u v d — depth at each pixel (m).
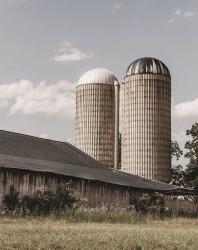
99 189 52.59
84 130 79.62
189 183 79.25
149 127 73.81
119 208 51.16
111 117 79.75
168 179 74.12
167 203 60.00
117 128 79.56
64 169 51.44
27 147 55.66
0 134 55.75
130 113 75.00
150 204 54.97
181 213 60.84
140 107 74.31
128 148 74.69
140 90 74.62
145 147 73.56
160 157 73.69
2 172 43.16
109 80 80.31
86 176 51.47
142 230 30.45
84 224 35.09
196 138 80.81
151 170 73.12
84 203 48.94
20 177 44.59
